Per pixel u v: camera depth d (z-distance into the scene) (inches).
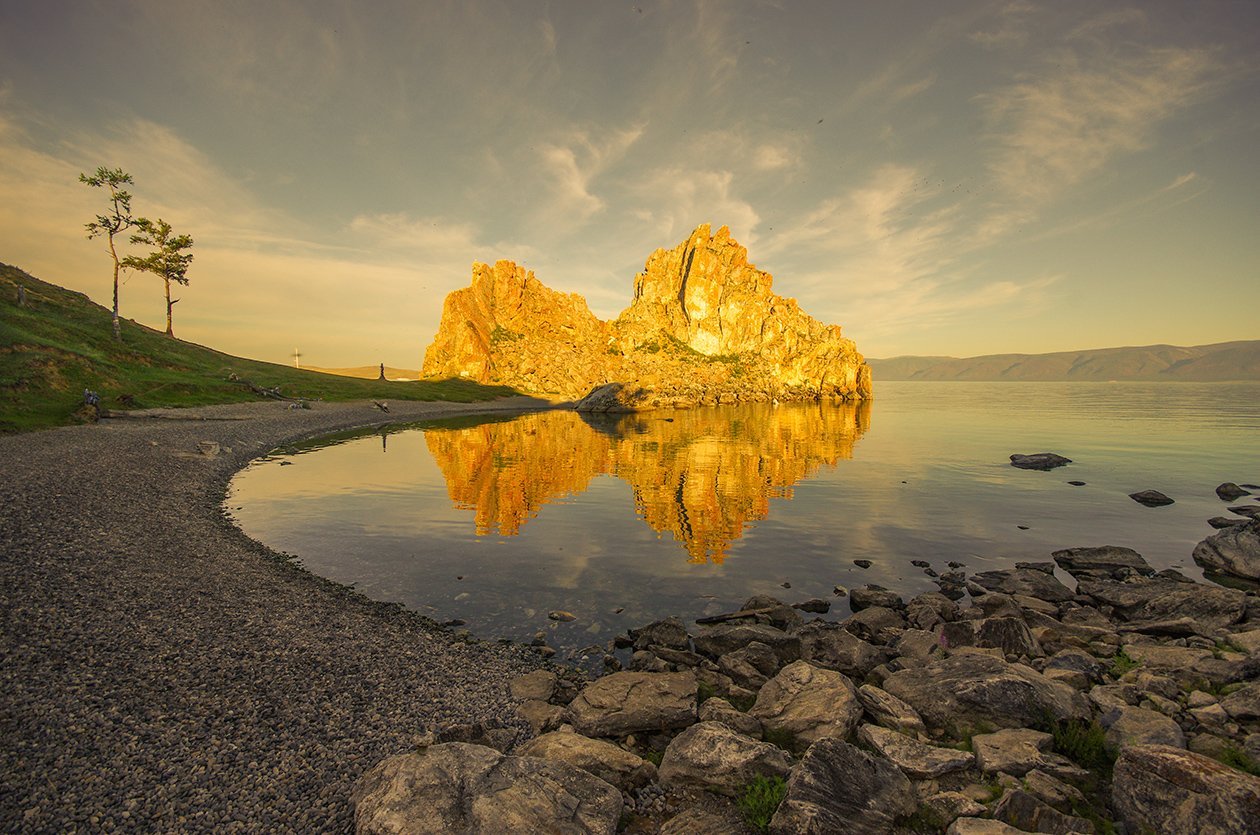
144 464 1425.9
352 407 3897.6
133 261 4092.0
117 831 303.4
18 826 298.5
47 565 669.9
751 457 2308.1
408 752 381.1
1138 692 481.1
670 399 5856.3
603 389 5290.4
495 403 5679.1
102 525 874.1
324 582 820.0
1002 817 328.2
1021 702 449.4
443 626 695.1
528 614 744.3
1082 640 631.2
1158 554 1040.2
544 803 326.3
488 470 1931.6
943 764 384.5
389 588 817.5
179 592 666.2
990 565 979.9
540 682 538.9
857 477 1835.6
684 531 1171.3
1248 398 7603.4
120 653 495.8
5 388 2046.0
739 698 524.1
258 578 783.1
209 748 382.0
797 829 316.5
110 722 395.9
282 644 563.8
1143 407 5625.0
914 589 864.3
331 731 419.5
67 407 2110.0
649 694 495.5
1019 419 4261.8
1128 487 1654.8
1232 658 537.6
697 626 722.8
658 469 1994.3
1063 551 1024.2
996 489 1632.6
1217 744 389.4
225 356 4598.9
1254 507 1395.2
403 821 296.5
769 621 732.0
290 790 348.5
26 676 437.7
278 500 1365.7
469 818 306.3
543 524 1214.9
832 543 1096.2
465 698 498.3
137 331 3914.9
